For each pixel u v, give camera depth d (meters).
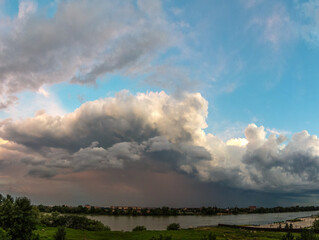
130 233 106.00
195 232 117.06
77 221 112.81
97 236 90.75
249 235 106.50
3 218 48.94
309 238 61.72
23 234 50.62
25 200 53.50
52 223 107.75
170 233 108.44
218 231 127.44
